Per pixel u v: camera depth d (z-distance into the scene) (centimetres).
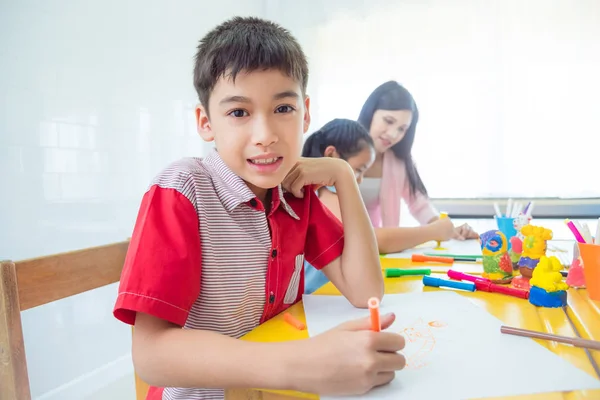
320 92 195
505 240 76
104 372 133
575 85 167
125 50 138
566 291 63
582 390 39
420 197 168
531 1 168
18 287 57
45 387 118
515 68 172
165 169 62
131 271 50
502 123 175
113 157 134
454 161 181
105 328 134
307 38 195
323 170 74
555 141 171
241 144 58
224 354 44
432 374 42
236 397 43
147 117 145
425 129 182
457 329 53
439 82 180
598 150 167
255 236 64
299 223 71
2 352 53
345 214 72
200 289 59
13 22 111
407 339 51
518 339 50
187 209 56
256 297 63
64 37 122
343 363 39
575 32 165
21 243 113
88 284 67
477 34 175
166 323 50
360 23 188
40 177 117
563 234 149
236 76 56
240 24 63
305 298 70
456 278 77
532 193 175
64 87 122
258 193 69
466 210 182
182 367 45
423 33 181
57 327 121
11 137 111
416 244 110
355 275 67
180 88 159
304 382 40
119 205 136
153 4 147
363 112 165
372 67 188
